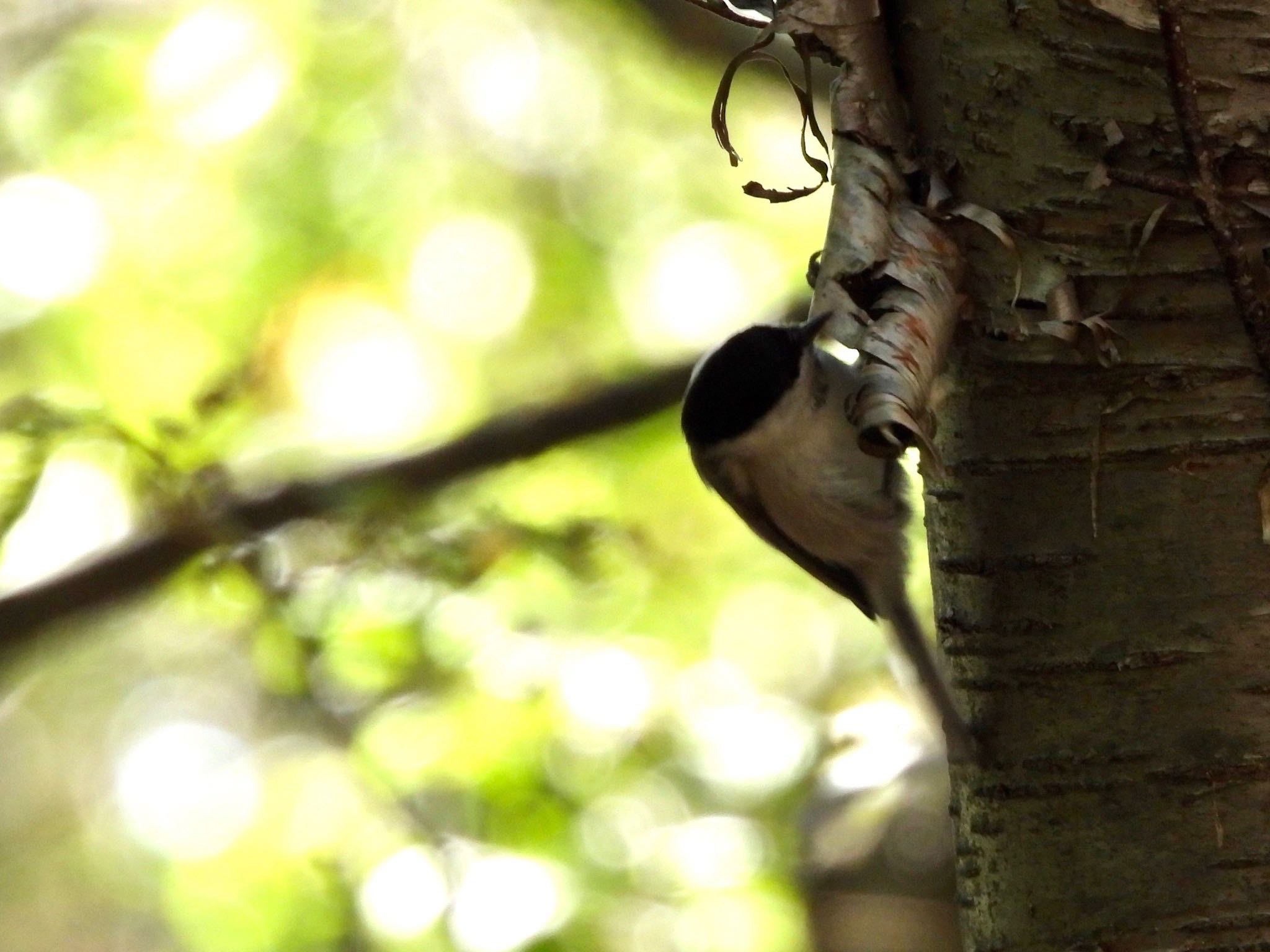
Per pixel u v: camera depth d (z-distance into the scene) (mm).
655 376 9414
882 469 6656
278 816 9711
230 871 9633
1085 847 4188
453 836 8203
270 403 10312
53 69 12070
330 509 8195
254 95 11711
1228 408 4199
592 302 13289
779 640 11844
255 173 11805
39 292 10898
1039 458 4340
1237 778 4078
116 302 10984
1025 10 4395
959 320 4477
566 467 10039
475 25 14070
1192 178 4156
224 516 7863
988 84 4441
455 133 13859
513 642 8336
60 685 18625
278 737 11195
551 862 8062
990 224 4375
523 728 8250
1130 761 4160
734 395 6516
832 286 4340
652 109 14375
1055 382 4332
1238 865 4039
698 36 11812
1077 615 4262
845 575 6930
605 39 14195
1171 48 4098
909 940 8469
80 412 7508
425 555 7898
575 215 13922
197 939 9531
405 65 13227
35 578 8883
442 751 8141
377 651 7844
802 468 6527
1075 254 4320
